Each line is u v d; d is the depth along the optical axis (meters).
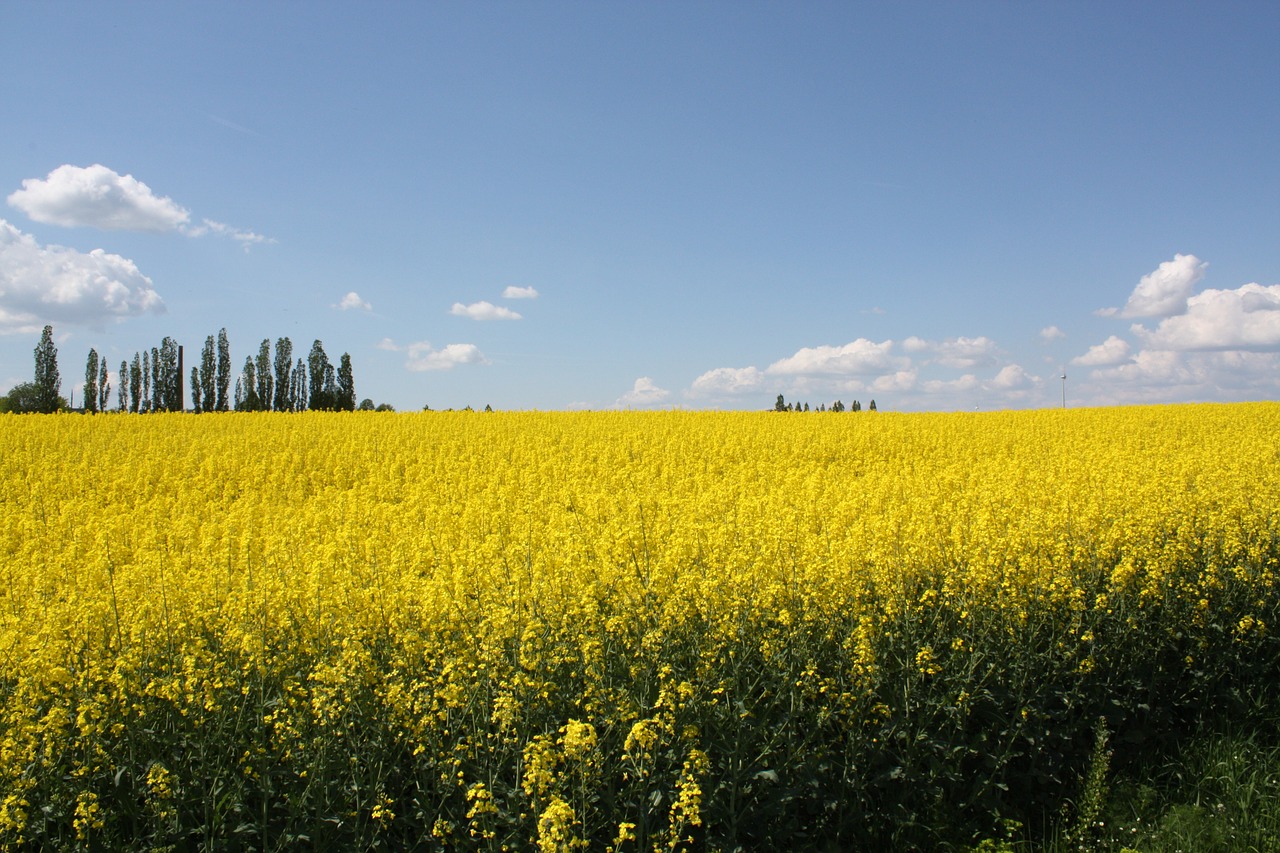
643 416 31.17
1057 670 7.21
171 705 5.84
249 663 6.06
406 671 6.20
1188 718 7.86
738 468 18.41
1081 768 6.99
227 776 5.43
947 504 10.82
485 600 7.36
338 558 8.91
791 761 5.95
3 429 24.86
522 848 5.07
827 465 19.95
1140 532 9.04
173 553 9.48
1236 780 6.93
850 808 6.05
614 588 7.48
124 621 6.89
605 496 12.49
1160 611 8.23
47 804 5.12
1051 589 7.57
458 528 10.88
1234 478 12.51
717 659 6.45
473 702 5.74
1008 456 20.39
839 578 7.36
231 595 7.31
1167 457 18.81
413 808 5.45
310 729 5.61
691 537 8.66
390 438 22.81
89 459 19.98
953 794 6.46
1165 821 6.55
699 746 5.75
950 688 6.78
